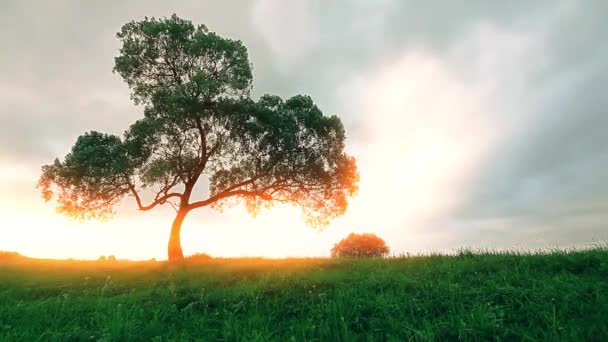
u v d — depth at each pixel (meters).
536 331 6.98
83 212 26.84
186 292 12.23
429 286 10.25
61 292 13.74
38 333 8.56
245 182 29.05
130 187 26.88
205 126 27.89
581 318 7.21
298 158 29.28
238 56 27.91
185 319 9.47
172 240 27.36
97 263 22.56
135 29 27.56
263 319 8.84
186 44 26.98
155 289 13.48
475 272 11.36
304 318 8.96
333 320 8.38
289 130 27.78
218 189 29.73
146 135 26.06
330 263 16.56
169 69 28.27
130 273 17.55
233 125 27.95
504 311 7.97
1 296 12.74
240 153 29.20
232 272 15.90
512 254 14.03
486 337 7.03
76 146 26.11
